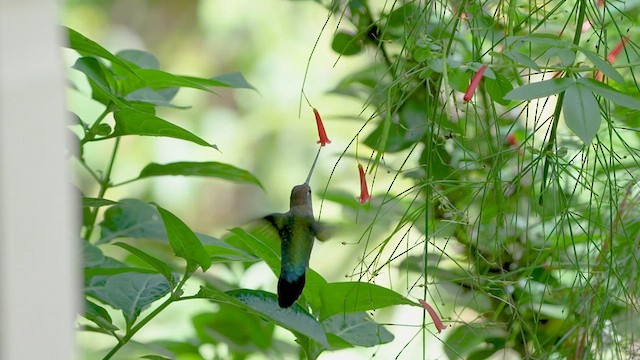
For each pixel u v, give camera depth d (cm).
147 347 264
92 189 473
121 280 259
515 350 271
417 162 278
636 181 256
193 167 269
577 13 262
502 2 255
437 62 248
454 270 272
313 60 498
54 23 225
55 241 225
